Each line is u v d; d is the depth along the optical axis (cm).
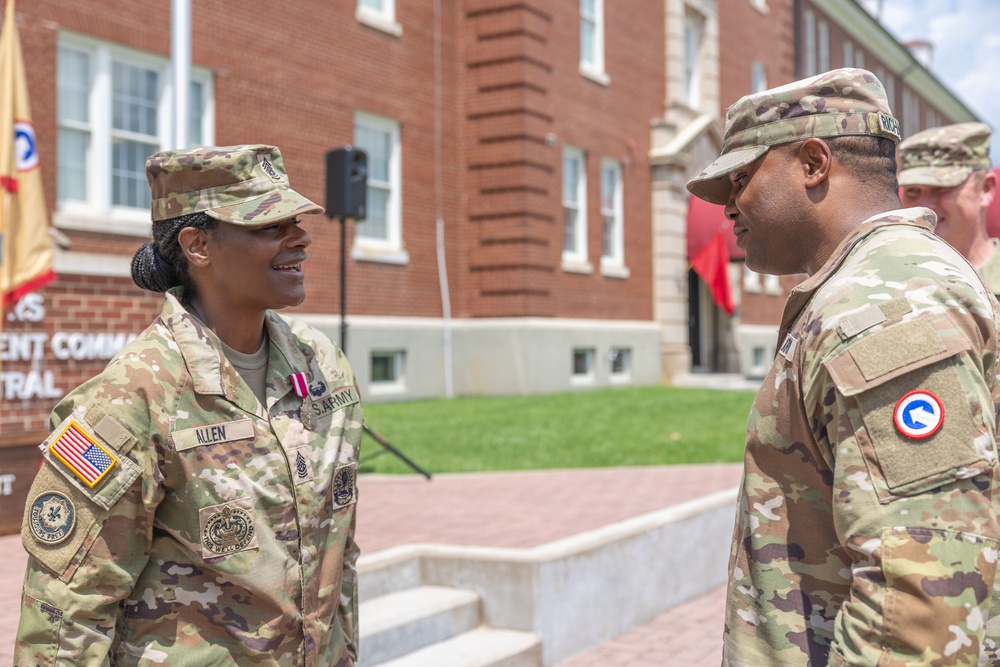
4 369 802
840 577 160
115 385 192
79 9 976
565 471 780
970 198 381
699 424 1086
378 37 1366
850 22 2920
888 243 157
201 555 193
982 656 162
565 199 1636
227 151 205
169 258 214
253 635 196
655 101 1889
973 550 136
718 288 1811
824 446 158
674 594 561
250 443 199
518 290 1491
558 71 1577
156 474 192
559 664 465
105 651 189
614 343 1719
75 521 186
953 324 144
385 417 1133
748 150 175
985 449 139
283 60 1218
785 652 162
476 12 1500
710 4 2048
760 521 169
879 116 168
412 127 1430
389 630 412
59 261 852
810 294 165
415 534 535
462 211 1523
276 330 216
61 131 978
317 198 1269
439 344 1465
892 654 137
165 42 1068
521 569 458
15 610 403
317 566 208
